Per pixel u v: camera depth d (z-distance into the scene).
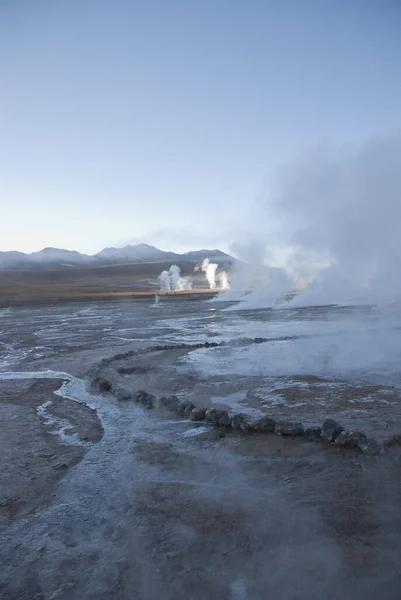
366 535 4.48
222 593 3.73
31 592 3.83
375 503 5.09
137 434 7.84
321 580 3.84
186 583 3.87
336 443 6.93
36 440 7.63
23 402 10.15
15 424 8.55
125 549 4.40
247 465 6.34
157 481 5.92
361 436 6.79
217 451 6.91
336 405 9.09
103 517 5.04
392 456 6.41
